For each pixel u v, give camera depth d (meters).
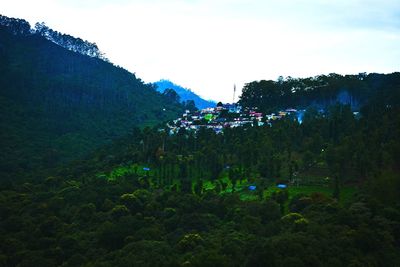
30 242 93.00
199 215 96.25
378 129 137.75
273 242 73.38
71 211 110.75
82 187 129.62
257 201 104.12
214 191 118.56
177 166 145.38
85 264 80.56
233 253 74.06
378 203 88.62
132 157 162.50
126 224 94.50
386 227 78.75
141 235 89.38
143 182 131.00
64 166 171.62
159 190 127.31
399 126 136.62
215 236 85.25
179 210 103.38
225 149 150.38
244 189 120.38
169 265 70.94
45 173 163.00
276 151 141.62
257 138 152.00
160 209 108.25
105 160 169.62
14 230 99.62
